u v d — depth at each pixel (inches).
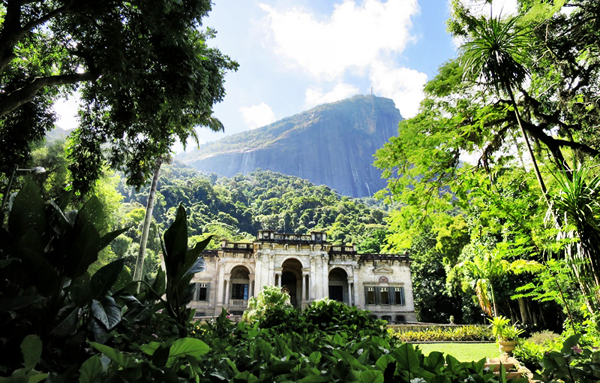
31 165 824.9
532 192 305.7
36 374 50.6
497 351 559.2
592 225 209.8
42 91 522.9
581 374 80.4
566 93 393.4
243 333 146.6
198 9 408.8
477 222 352.5
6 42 357.4
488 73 278.5
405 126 385.7
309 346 100.0
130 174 562.9
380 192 404.2
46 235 109.9
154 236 2025.1
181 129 566.9
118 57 376.5
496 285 922.7
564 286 279.6
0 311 81.7
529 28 326.6
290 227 3821.4
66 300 111.5
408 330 879.1
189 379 64.9
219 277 1567.4
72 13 422.6
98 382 54.3
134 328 120.8
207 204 3964.1
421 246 1691.7
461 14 396.2
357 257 1686.8
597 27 365.1
